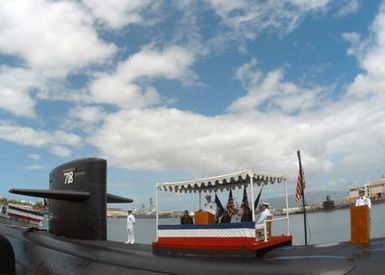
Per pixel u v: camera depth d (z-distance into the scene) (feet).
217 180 45.83
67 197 64.39
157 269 41.32
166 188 51.44
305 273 32.07
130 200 86.12
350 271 30.04
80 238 65.21
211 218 50.67
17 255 56.65
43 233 74.54
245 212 49.75
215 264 39.40
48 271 46.78
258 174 43.86
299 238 121.29
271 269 34.71
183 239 46.73
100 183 65.51
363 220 38.45
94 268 45.19
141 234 179.32
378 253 32.99
